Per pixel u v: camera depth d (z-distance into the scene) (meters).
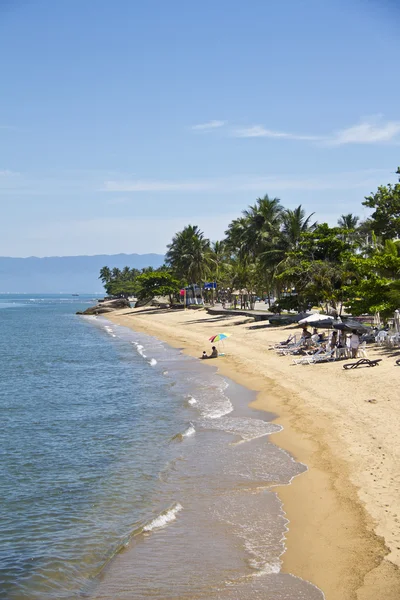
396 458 14.24
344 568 9.34
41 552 10.88
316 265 48.47
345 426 17.83
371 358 29.27
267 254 62.28
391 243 40.97
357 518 11.07
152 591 9.16
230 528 11.35
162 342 57.59
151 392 28.28
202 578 9.47
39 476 15.45
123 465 16.09
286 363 32.66
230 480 14.15
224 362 36.91
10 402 26.95
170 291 130.62
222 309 90.31
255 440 17.66
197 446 17.41
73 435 20.00
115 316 127.94
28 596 9.32
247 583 9.19
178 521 11.84
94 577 9.76
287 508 12.12
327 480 13.42
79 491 14.15
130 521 12.14
